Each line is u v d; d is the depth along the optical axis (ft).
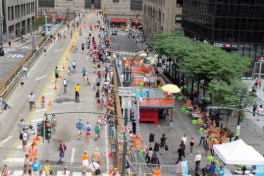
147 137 116.16
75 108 117.70
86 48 225.56
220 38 192.85
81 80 152.25
